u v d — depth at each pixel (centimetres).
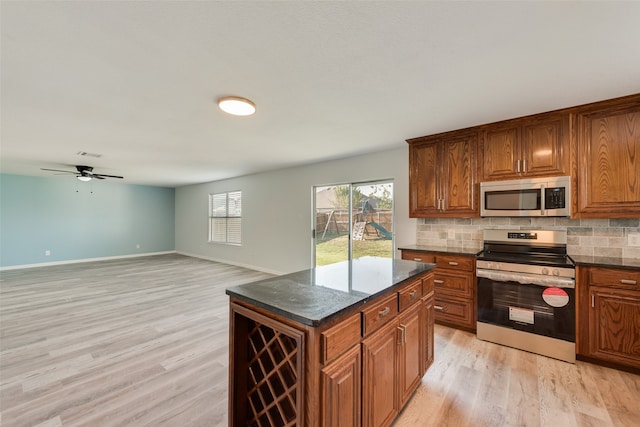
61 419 168
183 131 313
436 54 167
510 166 276
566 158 248
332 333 117
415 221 377
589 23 138
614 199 229
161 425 165
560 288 233
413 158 342
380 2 125
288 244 555
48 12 129
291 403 123
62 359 238
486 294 268
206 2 124
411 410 177
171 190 902
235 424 140
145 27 141
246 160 475
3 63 173
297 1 124
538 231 279
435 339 273
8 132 314
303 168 525
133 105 240
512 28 143
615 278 214
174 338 279
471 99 230
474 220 326
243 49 161
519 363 230
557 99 230
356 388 130
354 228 458
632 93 218
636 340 208
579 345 228
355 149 399
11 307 371
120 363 232
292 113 260
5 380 207
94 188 757
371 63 177
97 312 353
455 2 125
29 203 666
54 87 206
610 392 192
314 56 169
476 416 172
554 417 170
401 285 170
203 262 723
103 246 770
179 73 188
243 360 144
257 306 129
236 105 234
